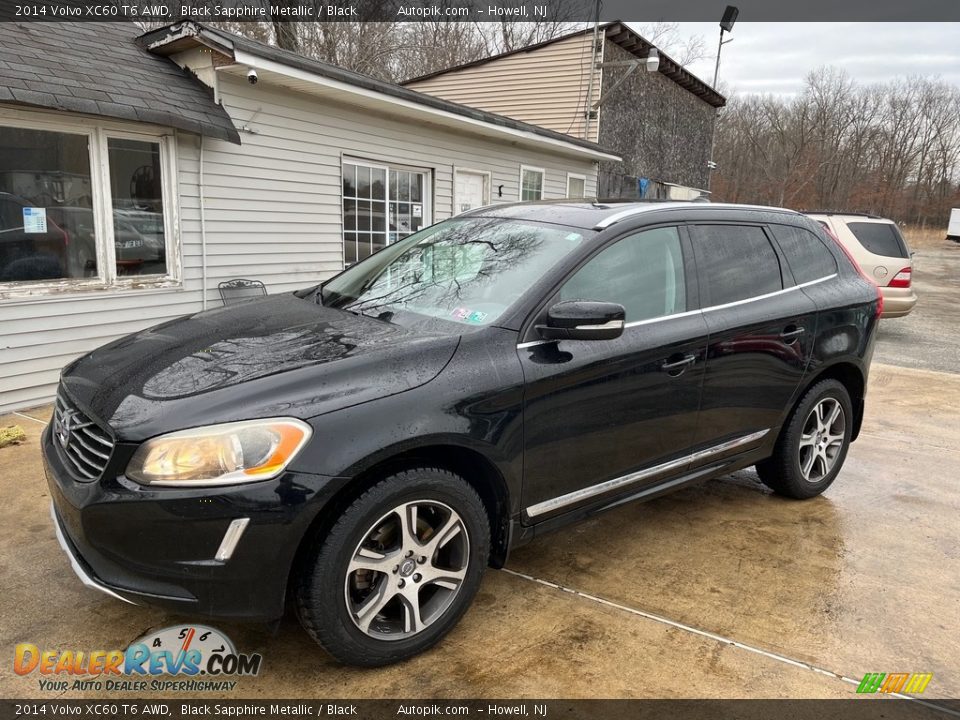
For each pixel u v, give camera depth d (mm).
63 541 2281
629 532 3557
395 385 2281
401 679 2336
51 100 4711
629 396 2881
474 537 2488
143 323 6023
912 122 49906
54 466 2359
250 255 6953
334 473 2090
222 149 6465
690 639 2619
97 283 5617
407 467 2314
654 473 3111
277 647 2488
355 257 8391
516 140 10430
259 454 2041
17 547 3094
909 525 3734
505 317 2635
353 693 2260
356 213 8297
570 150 11562
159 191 6031
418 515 2416
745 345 3340
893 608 2893
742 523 3701
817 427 3949
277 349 2484
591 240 2910
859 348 3990
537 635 2611
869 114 48562
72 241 5492
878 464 4750
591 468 2830
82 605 2689
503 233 3199
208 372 2318
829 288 3885
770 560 3279
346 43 18359
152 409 2143
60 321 5395
